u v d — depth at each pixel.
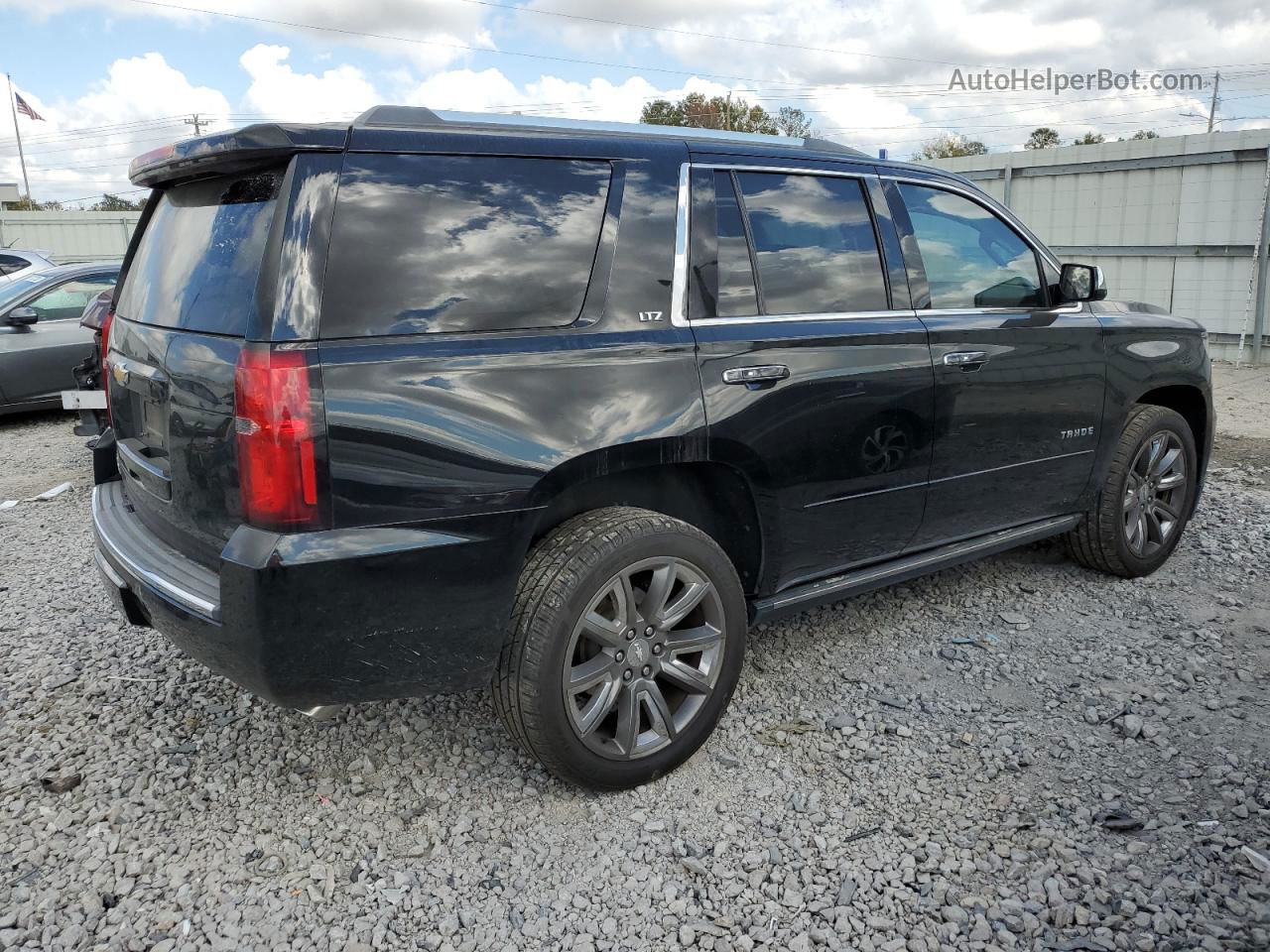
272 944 2.30
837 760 3.08
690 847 2.64
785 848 2.63
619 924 2.37
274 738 3.24
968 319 3.71
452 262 2.55
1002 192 14.62
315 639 2.35
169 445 2.65
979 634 4.02
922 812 2.78
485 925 2.36
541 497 2.59
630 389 2.74
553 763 2.73
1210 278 12.59
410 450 2.39
